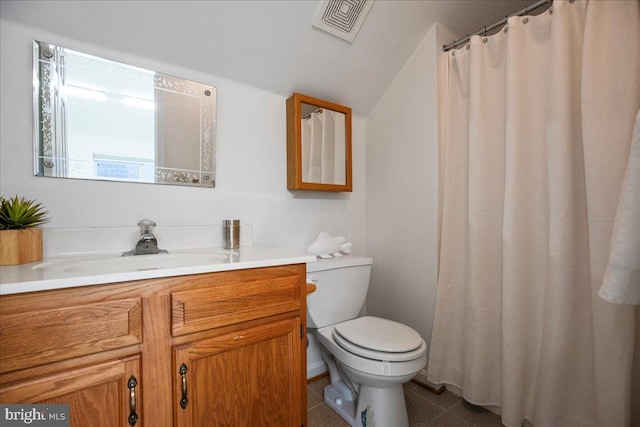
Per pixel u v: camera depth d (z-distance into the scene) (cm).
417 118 163
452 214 147
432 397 147
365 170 195
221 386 85
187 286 80
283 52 139
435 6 144
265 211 153
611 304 94
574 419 107
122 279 70
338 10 131
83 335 66
